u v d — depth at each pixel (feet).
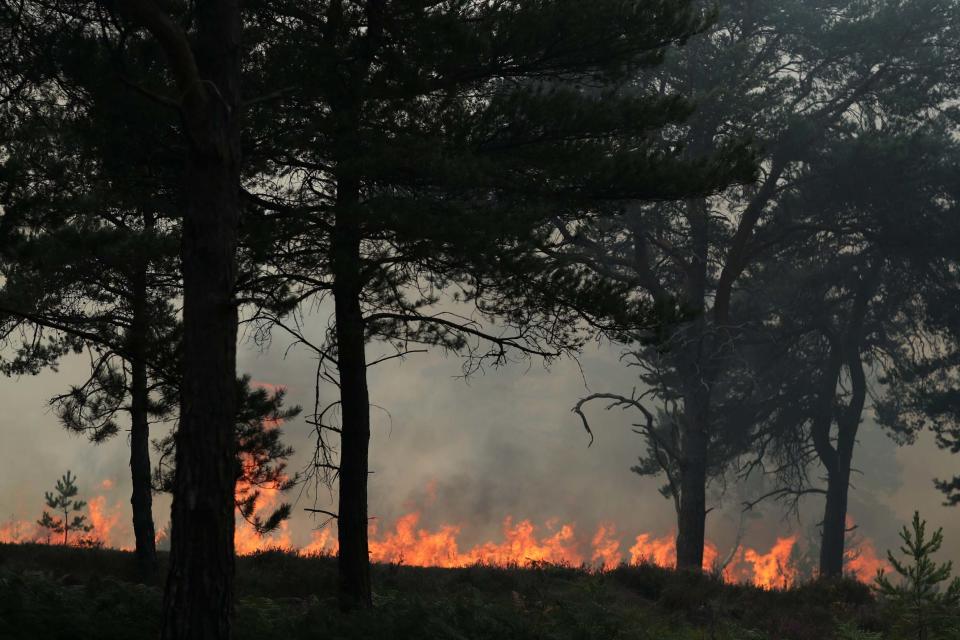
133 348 36.68
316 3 38.65
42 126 34.94
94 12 31.94
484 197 39.70
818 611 59.82
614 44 38.52
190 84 26.35
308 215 36.24
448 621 34.22
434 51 35.78
